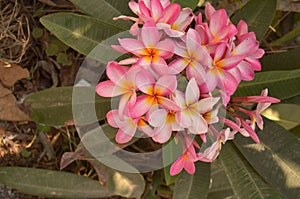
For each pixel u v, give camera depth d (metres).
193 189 0.92
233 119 0.83
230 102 0.79
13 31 1.07
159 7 0.72
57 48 1.08
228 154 0.90
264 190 0.88
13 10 1.06
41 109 0.93
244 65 0.76
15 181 0.99
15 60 1.06
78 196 1.02
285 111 0.95
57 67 1.11
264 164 0.88
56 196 1.01
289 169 0.87
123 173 1.01
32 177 1.00
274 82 0.87
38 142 1.10
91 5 0.86
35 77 1.10
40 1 1.09
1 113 1.07
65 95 0.92
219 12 0.71
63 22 0.85
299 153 0.88
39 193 1.00
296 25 1.20
